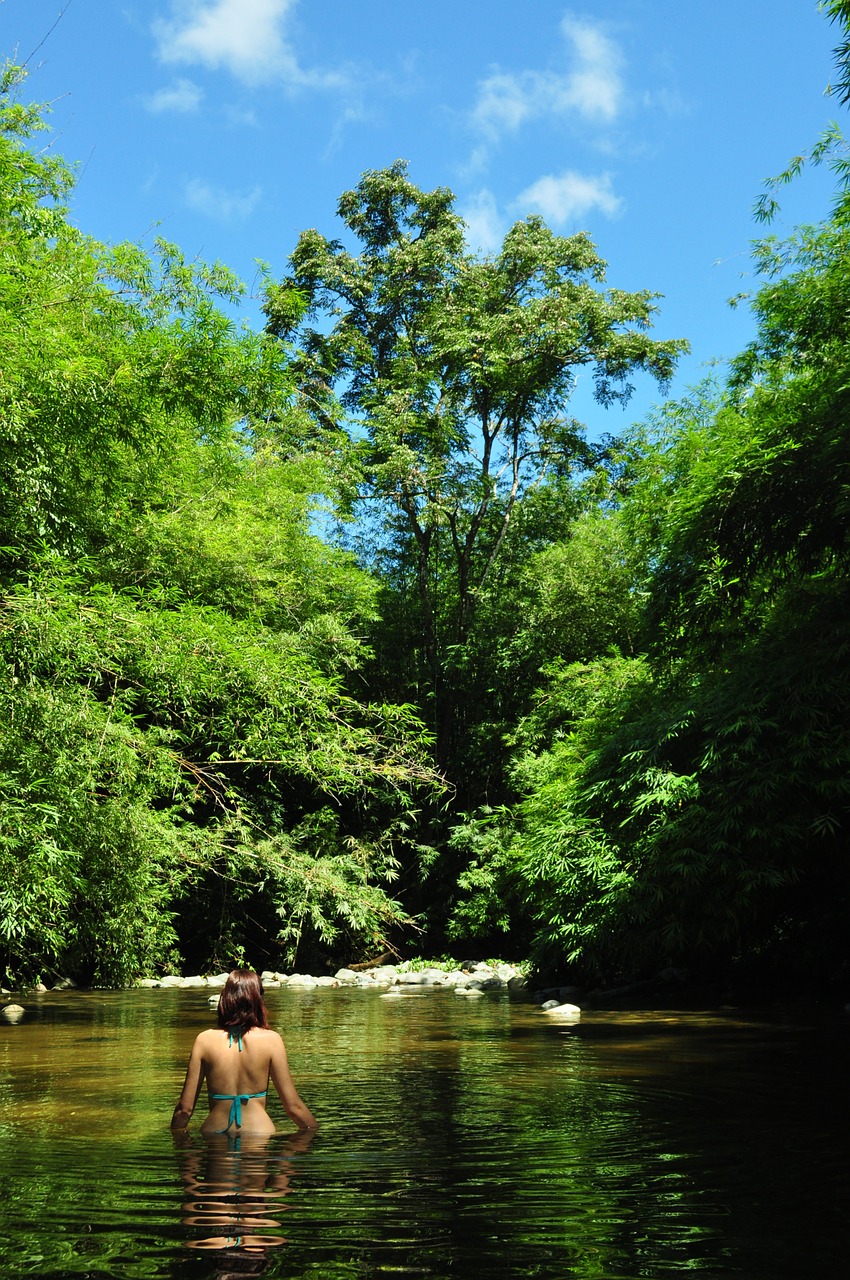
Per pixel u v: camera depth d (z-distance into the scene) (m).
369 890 20.06
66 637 10.26
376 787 24.11
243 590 19.06
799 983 12.02
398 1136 4.49
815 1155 3.98
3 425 10.55
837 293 12.16
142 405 13.01
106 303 15.06
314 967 22.14
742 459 12.35
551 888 13.44
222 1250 2.84
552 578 24.22
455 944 24.16
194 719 15.20
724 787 10.98
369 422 25.39
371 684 27.25
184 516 17.81
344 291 27.48
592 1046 7.85
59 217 12.66
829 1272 2.64
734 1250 2.82
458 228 27.42
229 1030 4.76
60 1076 6.62
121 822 12.05
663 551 13.98
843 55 9.31
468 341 25.06
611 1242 2.90
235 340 13.59
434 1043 8.34
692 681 14.99
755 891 11.11
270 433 23.84
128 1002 13.11
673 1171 3.74
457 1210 3.25
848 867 11.82
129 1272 2.65
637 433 19.27
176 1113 4.66
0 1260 2.76
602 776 12.42
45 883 10.06
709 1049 7.45
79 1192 3.50
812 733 10.65
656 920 11.68
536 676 25.03
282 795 22.44
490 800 26.19
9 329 10.98
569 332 24.97
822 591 12.94
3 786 9.66
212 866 18.45
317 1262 2.74
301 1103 4.71
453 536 26.86
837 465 11.58
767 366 14.64
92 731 10.71
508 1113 5.04
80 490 13.98
